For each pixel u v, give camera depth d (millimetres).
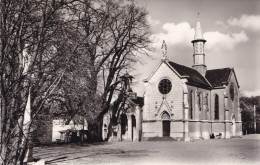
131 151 31266
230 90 67625
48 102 21016
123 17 44750
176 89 55625
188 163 21156
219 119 64750
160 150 32625
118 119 57438
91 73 27031
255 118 84438
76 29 12477
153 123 56781
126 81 50656
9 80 10141
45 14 10688
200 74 69625
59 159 23578
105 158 24438
